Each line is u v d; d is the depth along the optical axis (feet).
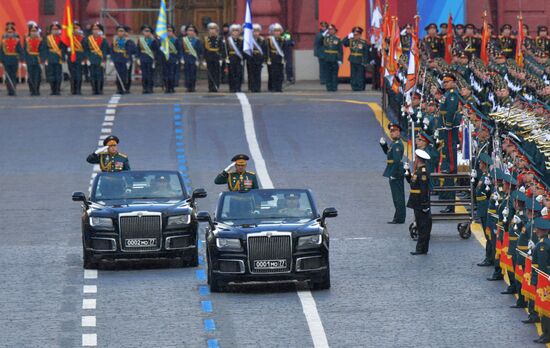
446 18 612.70
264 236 256.32
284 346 217.77
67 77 644.69
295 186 379.55
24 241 314.35
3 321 237.25
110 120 488.02
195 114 499.92
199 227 329.11
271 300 252.42
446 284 264.52
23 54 625.00
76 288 264.52
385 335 224.53
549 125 314.55
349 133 463.42
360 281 268.21
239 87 578.66
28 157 428.97
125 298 255.29
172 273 280.31
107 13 624.59
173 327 231.30
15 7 636.07
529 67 463.01
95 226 281.33
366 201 360.48
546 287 216.95
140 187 298.15
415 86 391.04
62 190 379.96
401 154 331.57
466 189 315.37
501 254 256.32
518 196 241.96
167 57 570.05
